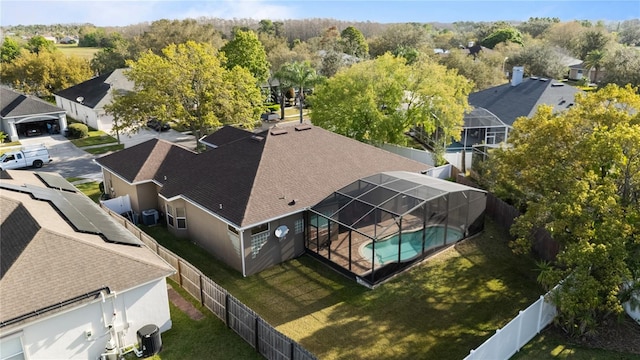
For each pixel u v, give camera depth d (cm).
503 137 4294
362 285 2019
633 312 1711
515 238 2469
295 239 2256
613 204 1512
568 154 1848
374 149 2892
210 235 2300
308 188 2331
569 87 4672
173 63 3809
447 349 1599
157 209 2817
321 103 3969
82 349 1463
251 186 2206
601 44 8775
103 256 1543
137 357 1530
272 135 2617
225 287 2009
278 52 8038
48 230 1535
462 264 2200
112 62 8156
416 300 1903
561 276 1559
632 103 1889
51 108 5100
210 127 4103
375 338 1661
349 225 2083
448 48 12019
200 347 1591
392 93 3703
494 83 6456
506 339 1477
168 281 2039
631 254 1558
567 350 1561
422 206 2111
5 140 4872
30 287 1376
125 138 4938
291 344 1396
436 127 4034
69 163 4059
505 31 11000
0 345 1307
